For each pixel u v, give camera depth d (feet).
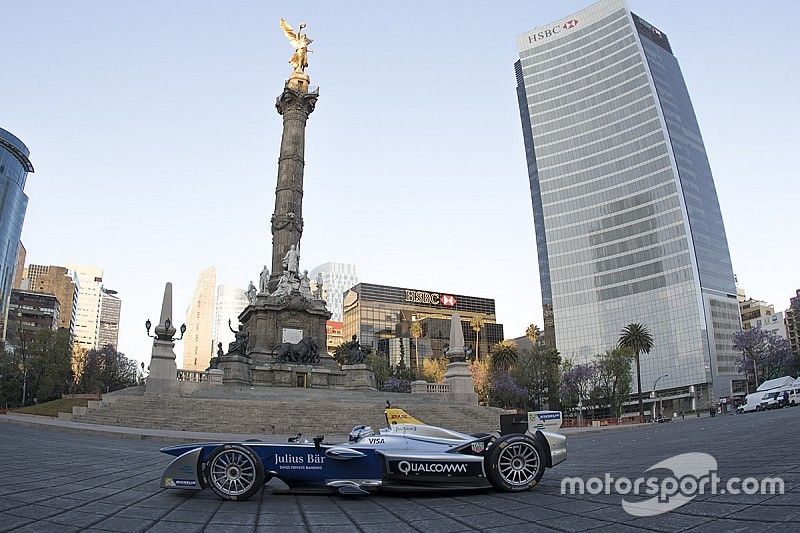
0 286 552.82
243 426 119.34
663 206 522.06
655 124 543.39
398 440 37.29
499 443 35.09
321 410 135.33
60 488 34.76
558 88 618.03
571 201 584.40
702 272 498.69
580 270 565.12
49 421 124.57
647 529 22.07
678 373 483.10
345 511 29.17
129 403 134.10
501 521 25.46
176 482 33.24
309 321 204.03
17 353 296.51
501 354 371.97
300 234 217.36
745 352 394.73
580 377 352.08
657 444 74.79
